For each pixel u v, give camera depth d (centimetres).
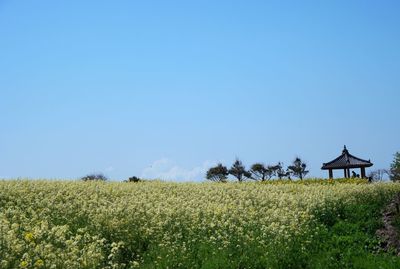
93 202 2395
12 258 1372
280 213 2253
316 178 4709
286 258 1681
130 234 1883
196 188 3203
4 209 2175
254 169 6562
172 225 1998
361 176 5256
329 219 2298
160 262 1638
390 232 2027
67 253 1485
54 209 2248
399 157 4428
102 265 1568
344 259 1723
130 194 2766
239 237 1847
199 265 1642
